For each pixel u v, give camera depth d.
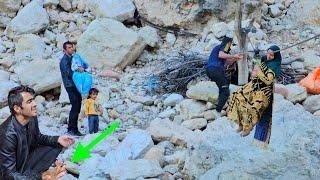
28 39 13.04
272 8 13.97
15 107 5.46
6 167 5.39
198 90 10.02
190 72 11.49
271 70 7.36
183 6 13.43
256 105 7.38
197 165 8.17
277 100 9.34
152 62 12.90
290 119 8.66
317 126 8.41
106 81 12.09
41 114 11.16
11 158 5.41
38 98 11.53
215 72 9.88
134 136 9.08
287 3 14.24
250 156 7.74
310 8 13.63
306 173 7.48
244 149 7.97
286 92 10.02
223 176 7.67
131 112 10.98
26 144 5.54
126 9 13.62
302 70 11.51
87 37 12.70
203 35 13.27
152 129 9.41
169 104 10.81
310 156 7.68
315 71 10.29
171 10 13.48
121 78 12.20
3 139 5.41
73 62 10.01
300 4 13.86
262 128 7.51
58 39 13.45
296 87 10.10
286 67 11.52
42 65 11.80
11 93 5.48
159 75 11.70
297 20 13.70
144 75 12.32
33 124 5.68
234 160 7.79
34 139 5.79
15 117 5.50
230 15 13.37
